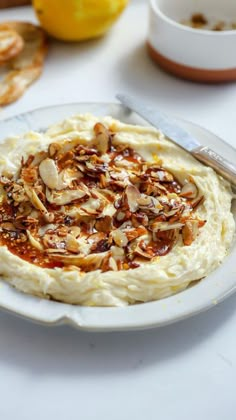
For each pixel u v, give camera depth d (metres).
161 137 0.56
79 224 0.50
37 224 0.50
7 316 0.48
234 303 0.49
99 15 0.69
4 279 0.47
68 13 0.68
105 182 0.53
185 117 0.65
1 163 0.53
